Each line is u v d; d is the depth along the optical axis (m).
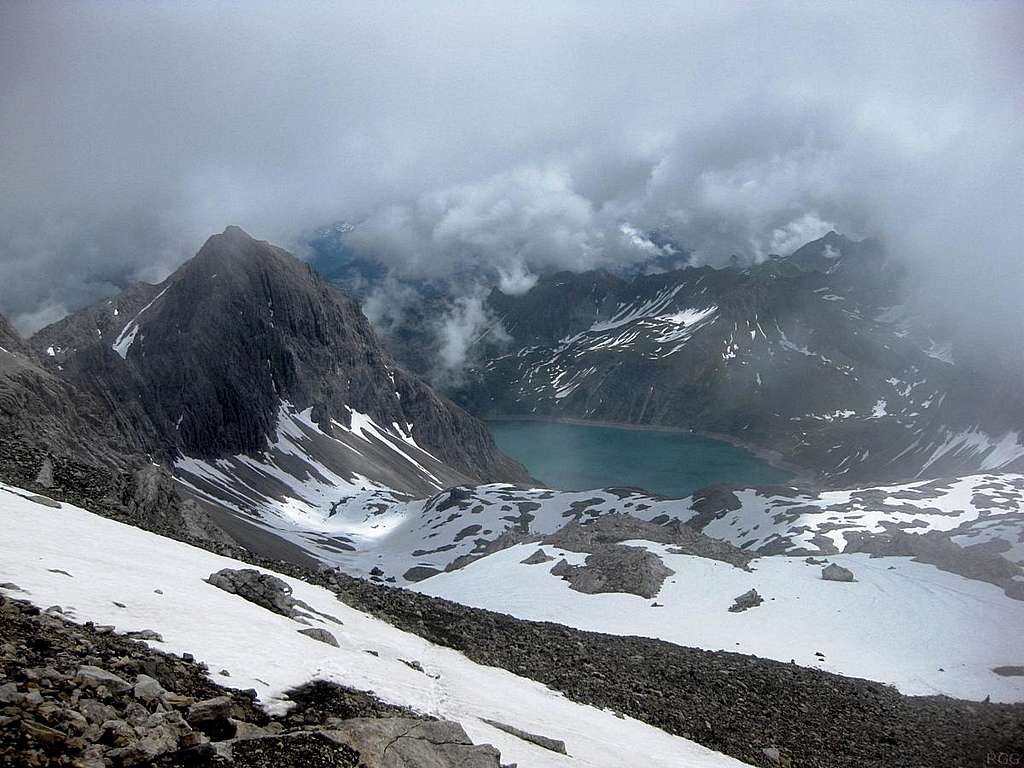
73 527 39.12
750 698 60.00
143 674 20.30
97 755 15.30
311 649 29.53
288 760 17.73
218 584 37.03
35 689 17.28
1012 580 109.31
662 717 47.56
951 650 88.31
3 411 124.31
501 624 62.38
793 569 114.94
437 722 22.22
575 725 35.84
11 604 23.00
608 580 110.62
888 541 131.25
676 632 91.81
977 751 61.00
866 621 96.31
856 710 64.81
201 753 16.78
